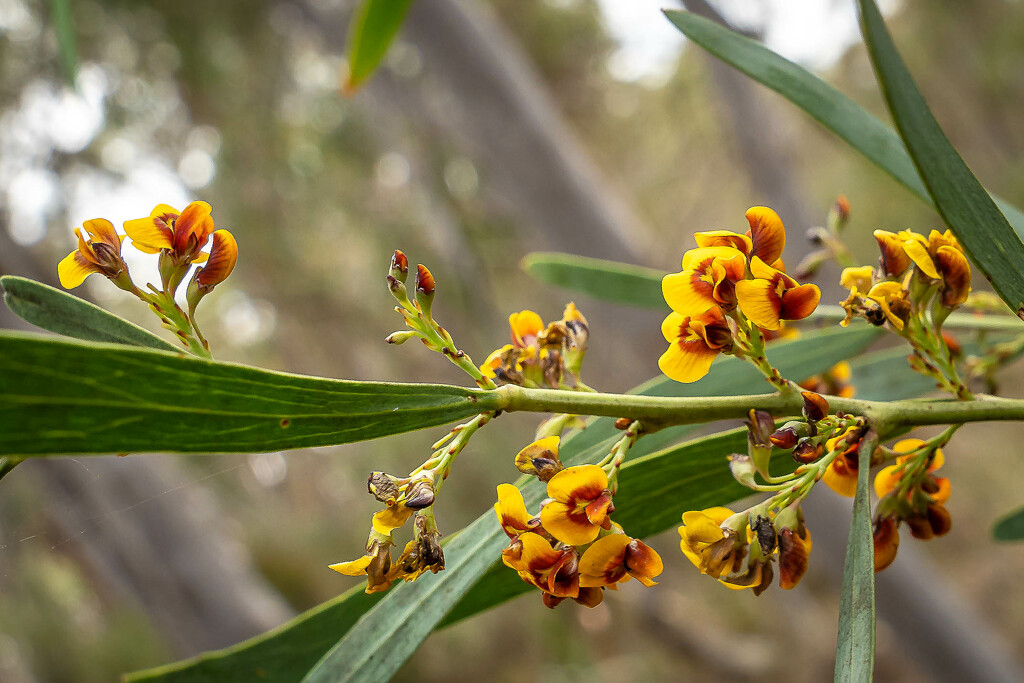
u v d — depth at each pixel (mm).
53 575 8664
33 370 473
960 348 1077
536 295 6484
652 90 9953
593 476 654
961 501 9484
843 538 4305
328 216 6832
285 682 906
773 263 733
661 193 10945
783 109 9203
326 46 5668
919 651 4789
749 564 674
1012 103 8742
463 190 5359
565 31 7656
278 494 10391
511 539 680
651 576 638
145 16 5355
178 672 893
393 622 750
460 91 4934
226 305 9422
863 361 1147
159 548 6633
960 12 8672
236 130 6156
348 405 591
